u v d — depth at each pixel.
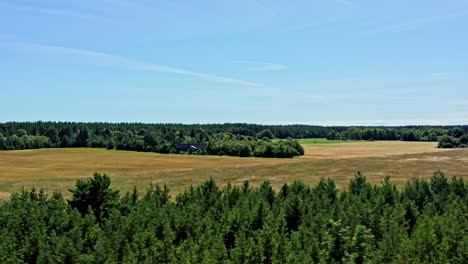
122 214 25.94
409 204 24.23
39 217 22.64
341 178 46.41
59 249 17.42
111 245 19.09
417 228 19.34
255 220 22.75
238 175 52.31
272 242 17.94
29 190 41.03
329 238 13.32
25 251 18.97
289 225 24.50
